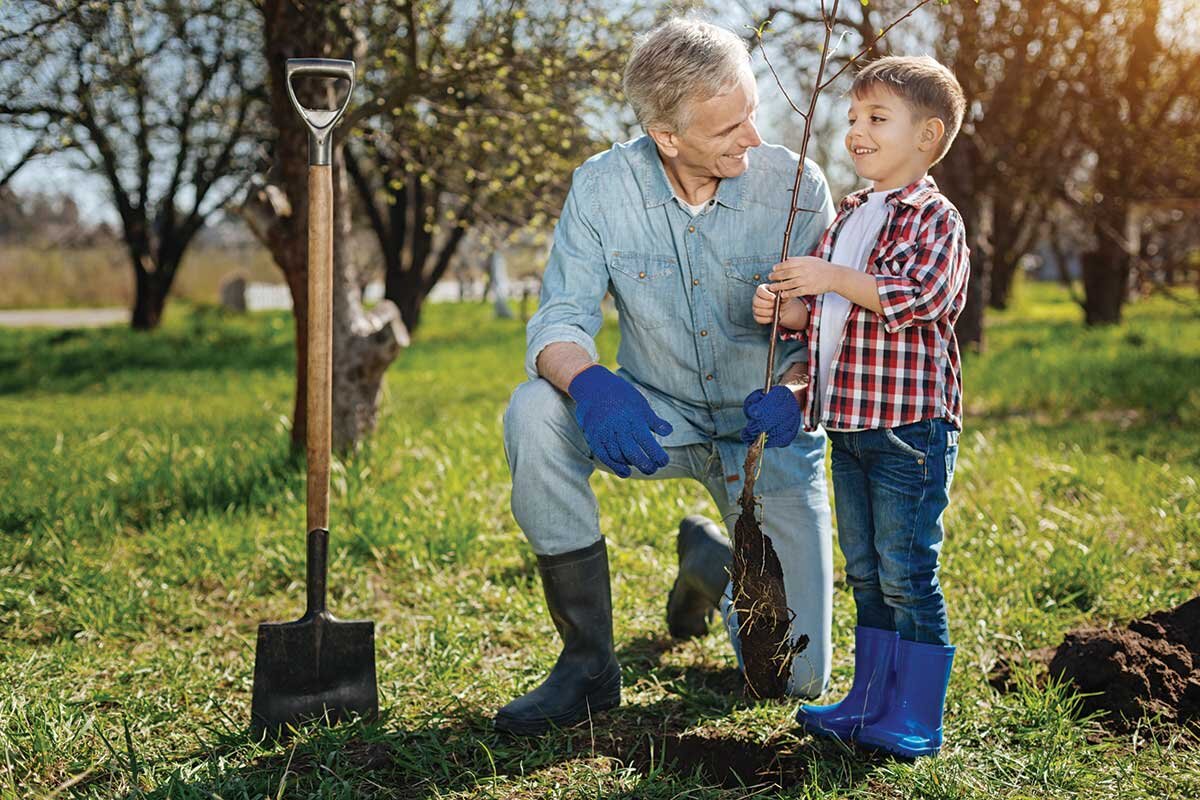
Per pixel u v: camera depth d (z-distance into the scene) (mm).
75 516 4652
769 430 2357
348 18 5777
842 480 2520
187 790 2223
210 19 10906
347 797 2189
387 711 2695
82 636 3408
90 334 18953
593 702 2650
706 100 2426
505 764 2387
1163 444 6148
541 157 6863
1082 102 12703
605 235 2717
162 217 19359
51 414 9336
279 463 5445
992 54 10547
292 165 5516
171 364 14383
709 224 2684
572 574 2611
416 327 17938
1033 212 23297
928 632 2408
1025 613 3266
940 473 2365
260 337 18047
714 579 3020
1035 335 15469
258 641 2562
